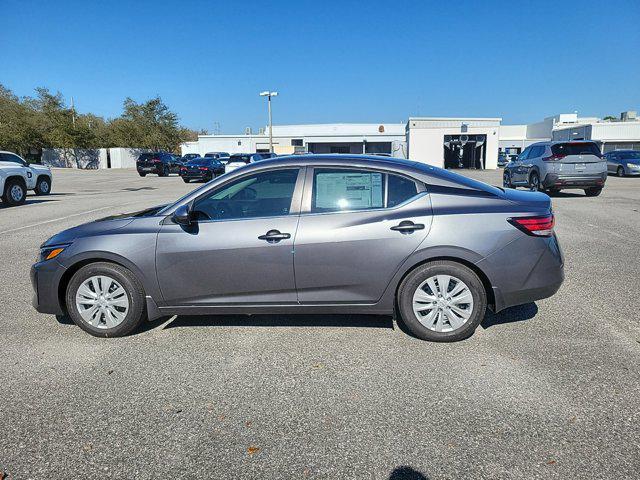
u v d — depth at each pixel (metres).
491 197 4.11
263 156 29.16
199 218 4.21
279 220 4.07
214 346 4.08
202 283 4.14
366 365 3.68
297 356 3.86
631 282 5.80
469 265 3.99
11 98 63.78
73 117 59.47
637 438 2.72
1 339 4.28
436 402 3.13
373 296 4.05
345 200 4.10
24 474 2.51
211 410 3.09
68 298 4.28
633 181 24.17
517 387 3.29
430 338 4.06
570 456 2.57
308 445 2.71
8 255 7.75
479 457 2.58
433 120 47.88
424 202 4.03
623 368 3.55
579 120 74.75
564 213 11.79
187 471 2.52
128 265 4.14
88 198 17.88
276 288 4.09
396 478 2.43
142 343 4.16
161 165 36.53
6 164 15.58
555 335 4.19
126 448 2.71
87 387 3.40
